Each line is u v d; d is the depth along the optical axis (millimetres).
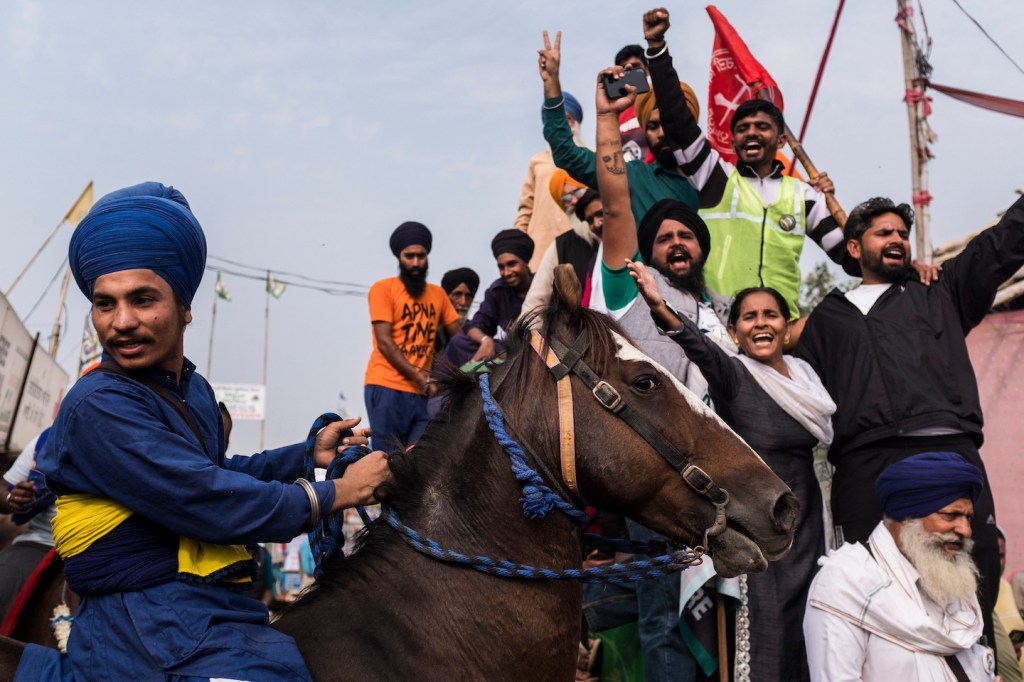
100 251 2459
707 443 2828
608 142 4867
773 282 5520
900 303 4863
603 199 4848
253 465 2996
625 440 2764
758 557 2779
